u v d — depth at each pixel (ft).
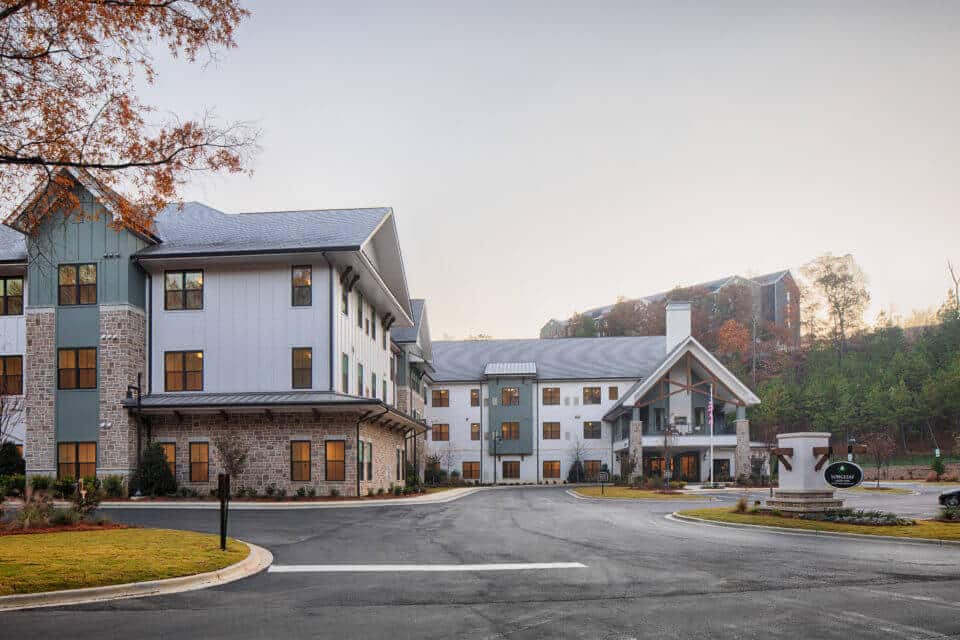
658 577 39.42
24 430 104.53
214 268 108.37
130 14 41.73
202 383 106.93
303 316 106.52
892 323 401.90
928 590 35.60
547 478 214.28
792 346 397.39
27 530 55.72
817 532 60.49
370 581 38.78
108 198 47.57
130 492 101.55
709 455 176.55
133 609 31.99
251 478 102.78
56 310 105.09
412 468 161.48
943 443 255.91
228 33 44.55
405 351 173.37
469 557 47.42
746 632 27.73
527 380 217.77
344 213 121.08
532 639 26.78
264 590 36.32
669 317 198.18
